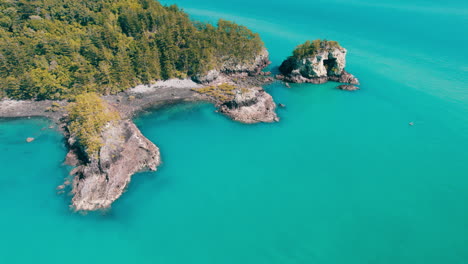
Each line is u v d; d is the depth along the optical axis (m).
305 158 120.75
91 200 93.38
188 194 101.25
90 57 151.12
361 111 156.50
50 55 145.25
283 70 193.75
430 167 118.50
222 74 180.75
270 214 95.44
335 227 91.88
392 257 83.56
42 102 142.12
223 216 94.12
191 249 83.94
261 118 143.38
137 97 152.75
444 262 82.69
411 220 95.25
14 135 121.75
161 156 117.06
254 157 119.94
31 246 82.25
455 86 185.38
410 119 150.62
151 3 193.75
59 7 165.00
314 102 162.88
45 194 96.56
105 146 102.62
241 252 83.75
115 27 168.25
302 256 83.25
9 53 136.62
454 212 98.75
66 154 113.12
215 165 114.56
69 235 85.75
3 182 100.06
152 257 81.31
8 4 154.88
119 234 87.00
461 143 133.75
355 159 121.31
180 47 172.62
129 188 101.50
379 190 106.50
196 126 136.50
